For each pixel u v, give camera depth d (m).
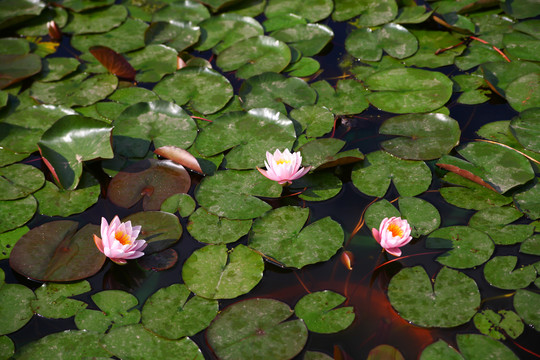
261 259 2.01
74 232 2.14
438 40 3.22
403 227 1.97
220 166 2.43
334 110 2.74
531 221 2.07
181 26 3.43
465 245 2.00
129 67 3.02
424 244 2.03
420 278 1.90
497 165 2.29
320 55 3.21
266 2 3.76
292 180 2.37
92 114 2.79
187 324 1.78
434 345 1.68
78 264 2.01
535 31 3.15
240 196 2.26
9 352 1.74
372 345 1.71
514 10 3.33
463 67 2.98
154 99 2.86
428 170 2.34
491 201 2.17
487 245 1.98
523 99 2.68
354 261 2.01
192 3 3.68
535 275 1.86
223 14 3.54
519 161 2.29
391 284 1.89
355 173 2.38
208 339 1.72
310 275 1.97
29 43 3.39
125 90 2.96
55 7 3.69
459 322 1.74
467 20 3.26
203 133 2.60
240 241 2.10
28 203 2.29
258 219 2.16
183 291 1.90
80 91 2.95
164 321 1.79
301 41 3.31
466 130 2.56
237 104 2.83
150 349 1.71
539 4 3.34
